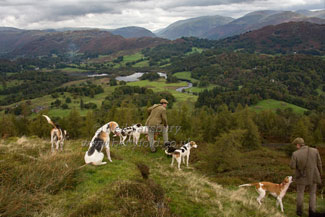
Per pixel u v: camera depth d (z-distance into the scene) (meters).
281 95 134.50
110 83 195.38
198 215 5.12
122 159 8.32
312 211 6.09
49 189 5.21
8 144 9.98
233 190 8.13
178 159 9.05
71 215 4.29
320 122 51.25
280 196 6.58
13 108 126.56
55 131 8.84
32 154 8.16
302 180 6.14
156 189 5.77
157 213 4.59
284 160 21.31
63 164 6.38
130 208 4.66
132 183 5.63
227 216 5.31
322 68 198.88
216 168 12.88
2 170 5.48
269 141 45.31
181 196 5.96
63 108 125.31
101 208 4.52
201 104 120.12
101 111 100.44
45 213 4.38
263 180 11.22
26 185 5.12
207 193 6.50
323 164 18.33
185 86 192.75
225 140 14.28
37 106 132.25
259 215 5.84
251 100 125.00
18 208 4.29
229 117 39.94
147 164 8.80
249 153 25.78
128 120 36.12
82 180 5.84
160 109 10.05
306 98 135.12
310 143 37.03
